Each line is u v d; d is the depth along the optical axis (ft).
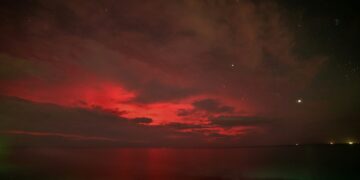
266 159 131.34
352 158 130.41
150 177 79.97
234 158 141.69
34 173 84.02
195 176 81.71
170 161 130.82
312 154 161.07
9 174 81.46
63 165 107.34
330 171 87.04
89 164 114.11
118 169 97.96
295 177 82.79
